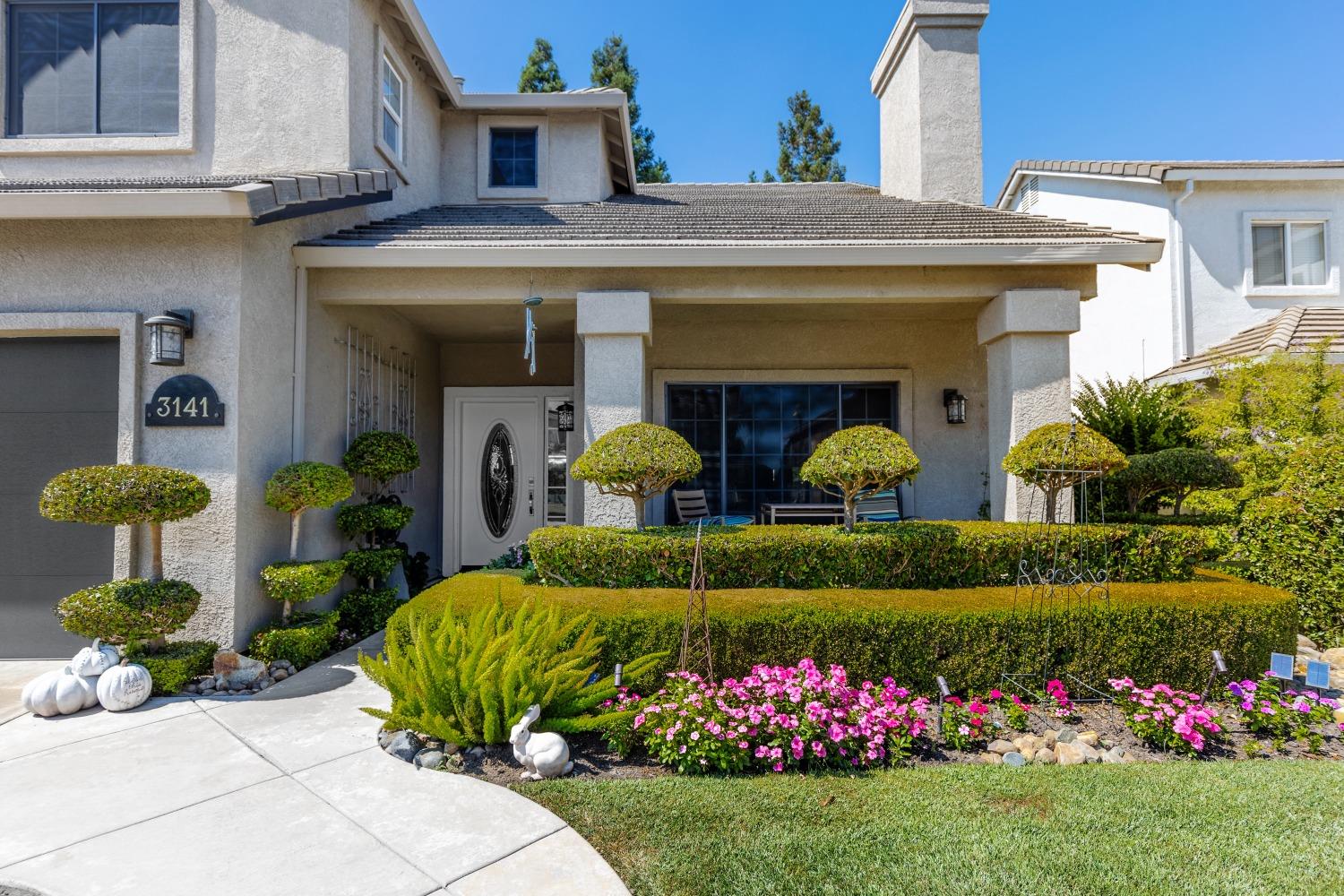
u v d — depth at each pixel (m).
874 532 5.74
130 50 7.79
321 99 7.73
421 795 3.75
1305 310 10.66
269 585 6.08
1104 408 9.17
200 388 5.95
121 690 4.98
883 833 3.33
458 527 11.43
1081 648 5.12
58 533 6.16
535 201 11.14
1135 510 7.39
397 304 7.61
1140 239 7.18
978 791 3.77
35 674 5.77
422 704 4.26
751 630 4.91
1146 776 3.97
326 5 7.77
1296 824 3.42
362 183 7.21
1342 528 6.58
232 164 7.74
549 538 5.73
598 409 7.43
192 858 3.16
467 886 2.95
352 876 3.02
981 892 2.88
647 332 7.39
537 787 3.83
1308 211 11.66
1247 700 4.66
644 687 4.79
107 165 7.68
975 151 10.96
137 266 6.07
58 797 3.73
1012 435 7.42
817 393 10.27
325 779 3.95
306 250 6.96
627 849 3.21
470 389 11.51
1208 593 5.38
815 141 36.72
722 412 10.27
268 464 6.48
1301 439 7.55
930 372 9.91
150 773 4.01
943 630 5.02
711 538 5.61
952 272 7.57
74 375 6.20
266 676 5.71
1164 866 3.06
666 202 11.36
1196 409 8.59
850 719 4.26
